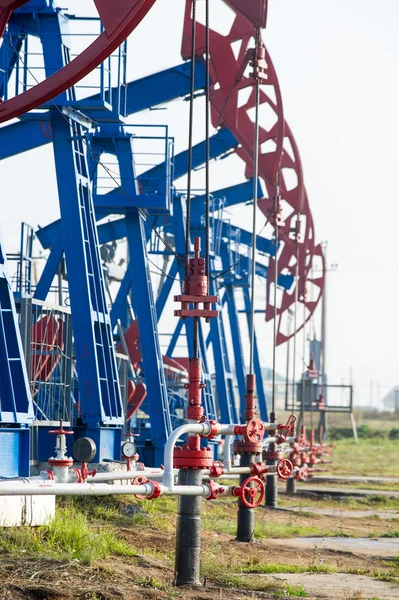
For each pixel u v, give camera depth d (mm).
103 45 17125
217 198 53688
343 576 18969
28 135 33625
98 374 30625
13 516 18281
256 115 25797
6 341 23859
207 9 16109
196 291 15266
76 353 30438
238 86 41375
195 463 15062
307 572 19344
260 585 16422
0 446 22875
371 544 25828
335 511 37312
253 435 17031
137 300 39469
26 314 30141
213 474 16984
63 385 32094
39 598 13484
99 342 31719
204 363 55656
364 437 120562
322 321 95750
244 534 23375
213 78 40844
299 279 60312
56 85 17484
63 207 30266
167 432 39969
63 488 13242
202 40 39531
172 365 63875
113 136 37500
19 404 23719
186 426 14844
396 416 183250
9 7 17797
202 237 52656
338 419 162000
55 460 15516
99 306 31906
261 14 33344
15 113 17859
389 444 108688
